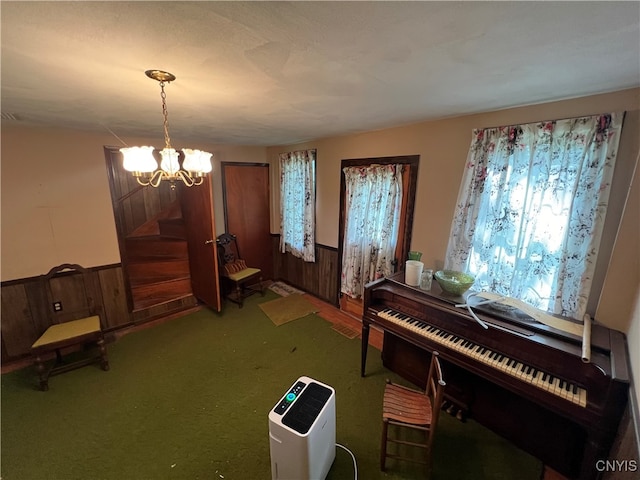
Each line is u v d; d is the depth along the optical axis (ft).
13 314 8.57
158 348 9.37
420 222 8.54
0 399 7.16
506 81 4.68
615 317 5.26
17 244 8.45
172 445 5.93
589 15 2.73
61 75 4.28
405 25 2.96
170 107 6.17
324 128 8.93
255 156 13.94
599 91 5.15
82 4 2.54
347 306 11.67
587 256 5.49
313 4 2.57
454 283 6.61
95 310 9.07
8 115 6.66
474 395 6.61
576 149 5.53
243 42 3.33
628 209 4.91
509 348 5.42
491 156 6.63
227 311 12.02
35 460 5.62
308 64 3.97
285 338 9.96
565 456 5.41
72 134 8.92
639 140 4.95
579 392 4.55
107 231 9.94
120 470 5.43
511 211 6.48
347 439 6.10
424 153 8.13
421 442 6.06
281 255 15.03
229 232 13.56
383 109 6.54
